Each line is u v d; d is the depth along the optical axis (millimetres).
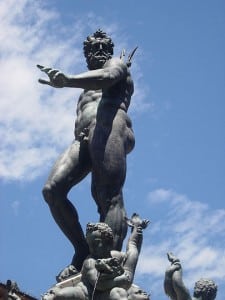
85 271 15922
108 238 16234
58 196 18469
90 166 18797
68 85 17859
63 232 18656
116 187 18297
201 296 18766
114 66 18781
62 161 18719
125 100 18984
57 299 15766
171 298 18594
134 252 17609
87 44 19734
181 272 18594
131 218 18344
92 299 15711
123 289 15789
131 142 18797
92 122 18688
